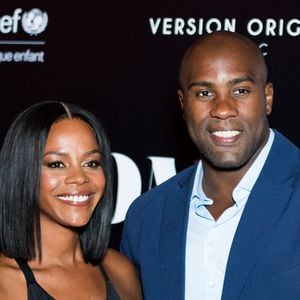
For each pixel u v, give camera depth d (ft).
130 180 14.74
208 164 10.02
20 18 15.26
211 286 9.55
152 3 14.71
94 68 14.94
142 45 14.75
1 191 8.89
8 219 8.86
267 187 9.69
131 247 10.66
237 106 9.66
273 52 14.01
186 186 10.46
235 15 14.26
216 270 9.58
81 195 8.88
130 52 14.80
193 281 9.73
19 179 8.78
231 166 9.74
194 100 9.86
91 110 14.93
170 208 10.43
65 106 9.08
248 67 9.69
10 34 15.30
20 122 8.86
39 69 15.20
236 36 9.96
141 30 14.76
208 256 9.69
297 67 13.89
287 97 13.89
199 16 14.47
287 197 9.56
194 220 10.04
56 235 9.11
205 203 9.96
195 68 9.80
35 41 15.21
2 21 15.34
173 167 14.60
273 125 13.92
